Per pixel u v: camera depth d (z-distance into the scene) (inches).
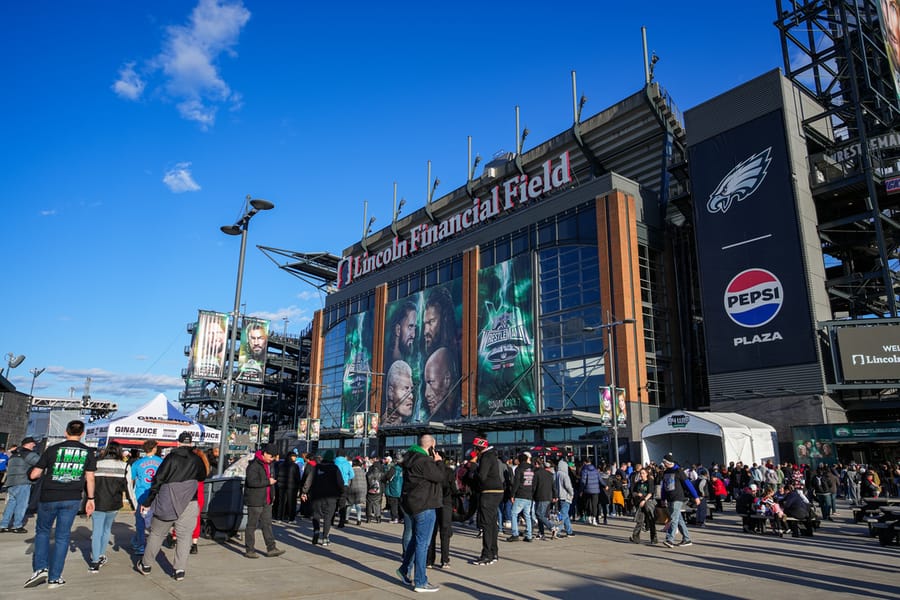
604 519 779.4
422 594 317.4
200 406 3560.5
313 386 2849.4
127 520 679.7
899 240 1551.4
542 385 1740.9
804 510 636.7
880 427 1174.3
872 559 474.9
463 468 712.4
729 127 1545.3
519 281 1878.7
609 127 1966.0
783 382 1342.3
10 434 1940.2
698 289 1737.2
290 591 318.0
